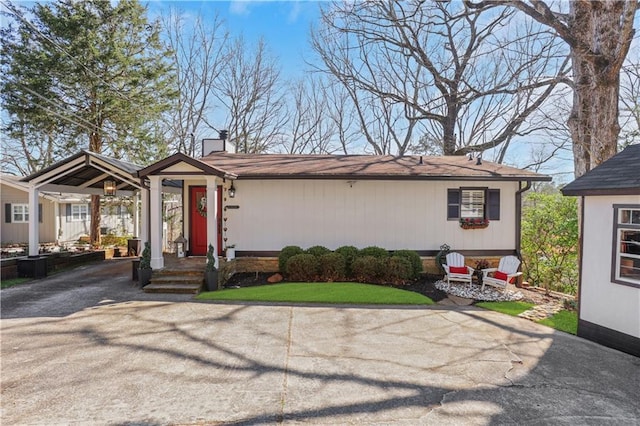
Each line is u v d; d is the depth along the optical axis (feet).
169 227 66.28
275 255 33.32
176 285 26.53
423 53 53.47
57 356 14.84
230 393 11.95
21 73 46.16
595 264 17.72
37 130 50.16
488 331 18.83
